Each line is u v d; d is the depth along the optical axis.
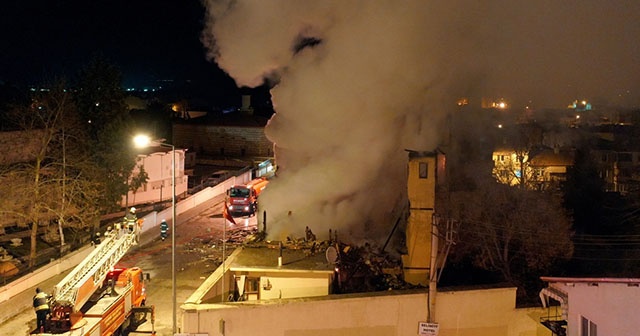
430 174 26.25
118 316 23.78
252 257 27.92
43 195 34.31
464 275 28.08
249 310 22.23
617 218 38.28
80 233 38.75
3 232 36.84
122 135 42.06
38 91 37.50
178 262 36.03
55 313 21.02
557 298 19.08
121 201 45.22
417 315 23.02
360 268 28.06
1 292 28.02
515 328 23.30
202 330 22.03
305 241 30.03
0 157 37.75
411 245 26.55
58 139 37.09
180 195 53.84
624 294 16.92
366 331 22.86
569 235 30.28
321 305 22.62
